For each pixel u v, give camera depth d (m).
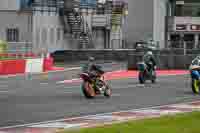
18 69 101.00
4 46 111.44
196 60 63.62
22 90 66.69
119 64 131.62
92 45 167.50
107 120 40.03
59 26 154.88
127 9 180.75
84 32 162.88
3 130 35.09
